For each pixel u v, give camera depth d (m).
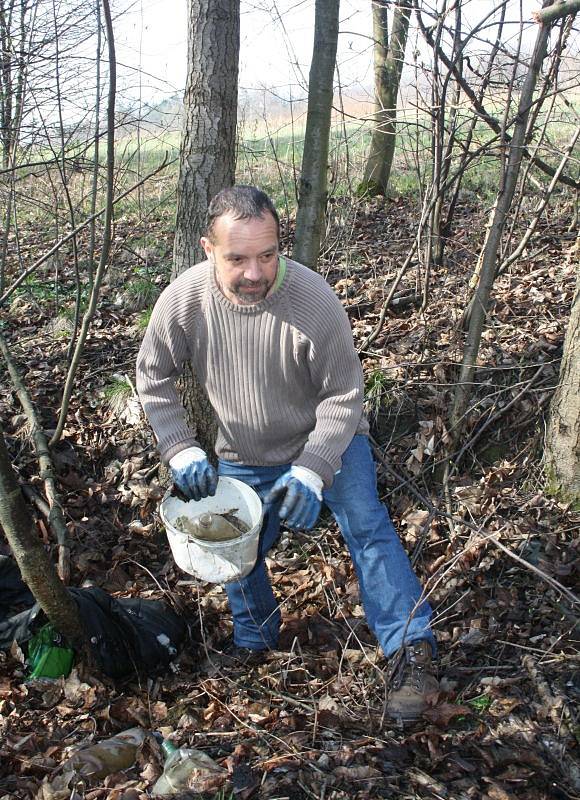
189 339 2.62
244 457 2.83
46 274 6.85
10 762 2.63
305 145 3.91
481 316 3.84
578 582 3.29
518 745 2.49
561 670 2.78
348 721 2.71
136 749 2.68
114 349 5.39
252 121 8.57
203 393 3.98
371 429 4.30
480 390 4.28
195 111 3.61
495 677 2.82
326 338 2.46
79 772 2.54
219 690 3.03
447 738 2.54
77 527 4.02
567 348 3.59
